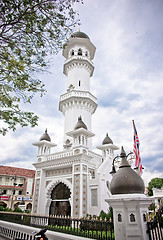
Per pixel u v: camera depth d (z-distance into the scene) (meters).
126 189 5.64
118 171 6.26
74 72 29.25
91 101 26.39
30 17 6.52
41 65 7.53
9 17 6.32
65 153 19.53
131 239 5.10
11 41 6.98
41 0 6.36
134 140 18.06
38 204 19.14
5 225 13.87
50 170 20.75
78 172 17.30
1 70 7.35
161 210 6.52
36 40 7.19
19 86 7.72
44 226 10.61
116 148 23.80
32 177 51.78
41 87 8.02
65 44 7.60
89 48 32.78
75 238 7.52
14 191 48.28
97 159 21.31
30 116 8.80
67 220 9.28
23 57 7.27
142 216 5.33
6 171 49.91
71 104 26.09
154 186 41.91
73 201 16.59
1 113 8.09
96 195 16.73
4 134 8.55
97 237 7.09
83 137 19.27
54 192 19.95
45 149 22.48
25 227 11.21
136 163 17.19
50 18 6.87
